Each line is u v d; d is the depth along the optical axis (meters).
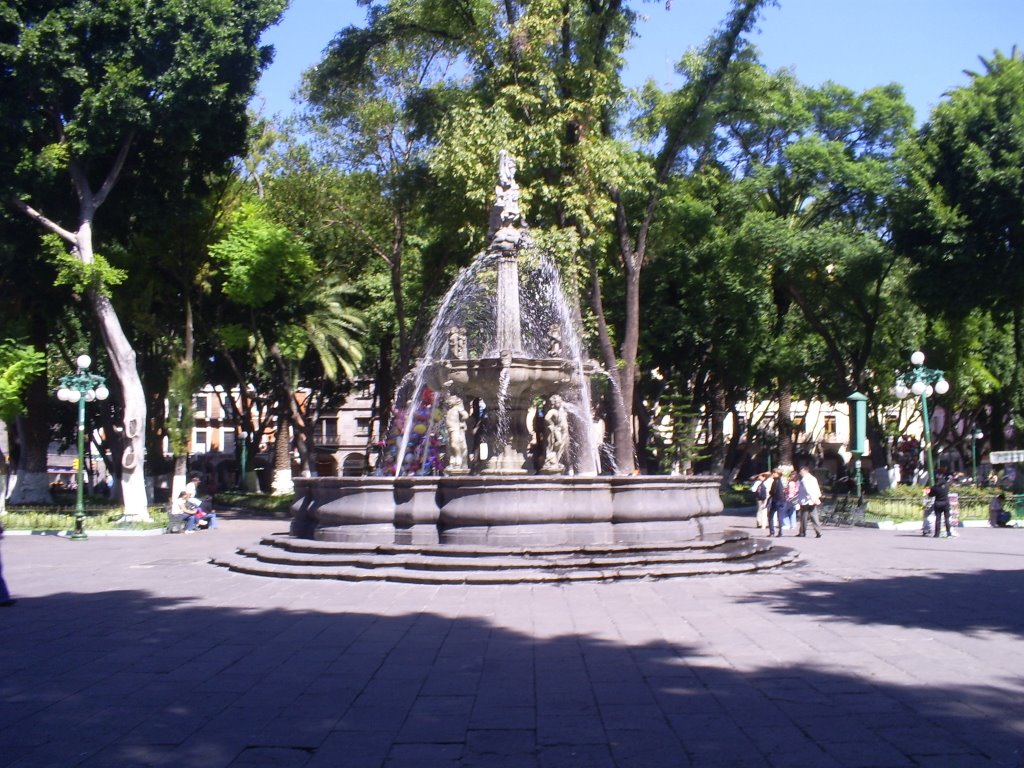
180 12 24.50
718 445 41.50
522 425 18.50
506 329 18.58
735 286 35.59
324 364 38.84
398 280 32.41
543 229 25.50
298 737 6.11
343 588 12.77
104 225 29.23
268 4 26.81
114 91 23.95
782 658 8.26
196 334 36.50
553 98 24.33
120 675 7.91
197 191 29.89
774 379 43.34
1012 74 30.73
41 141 26.53
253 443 51.66
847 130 37.53
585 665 8.06
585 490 14.28
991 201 29.88
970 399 43.97
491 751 5.80
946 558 16.70
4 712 6.77
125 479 26.14
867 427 38.66
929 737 5.98
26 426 32.75
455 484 14.24
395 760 5.64
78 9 23.88
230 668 8.12
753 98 27.38
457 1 27.31
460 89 28.92
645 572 13.12
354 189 32.53
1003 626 9.73
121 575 15.05
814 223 37.38
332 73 29.84
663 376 40.88
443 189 27.03
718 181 36.41
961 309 31.52
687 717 6.48
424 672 7.89
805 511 22.20
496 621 10.16
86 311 31.89
